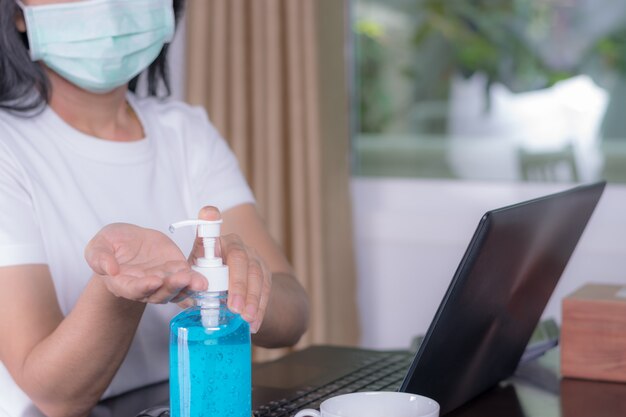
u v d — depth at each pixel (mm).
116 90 1677
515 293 1244
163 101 1895
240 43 3168
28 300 1367
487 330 1223
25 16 1548
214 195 1828
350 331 3338
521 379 1463
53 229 1519
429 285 3473
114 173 1646
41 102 1590
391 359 1584
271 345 1639
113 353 1255
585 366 1458
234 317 982
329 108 3264
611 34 3320
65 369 1254
